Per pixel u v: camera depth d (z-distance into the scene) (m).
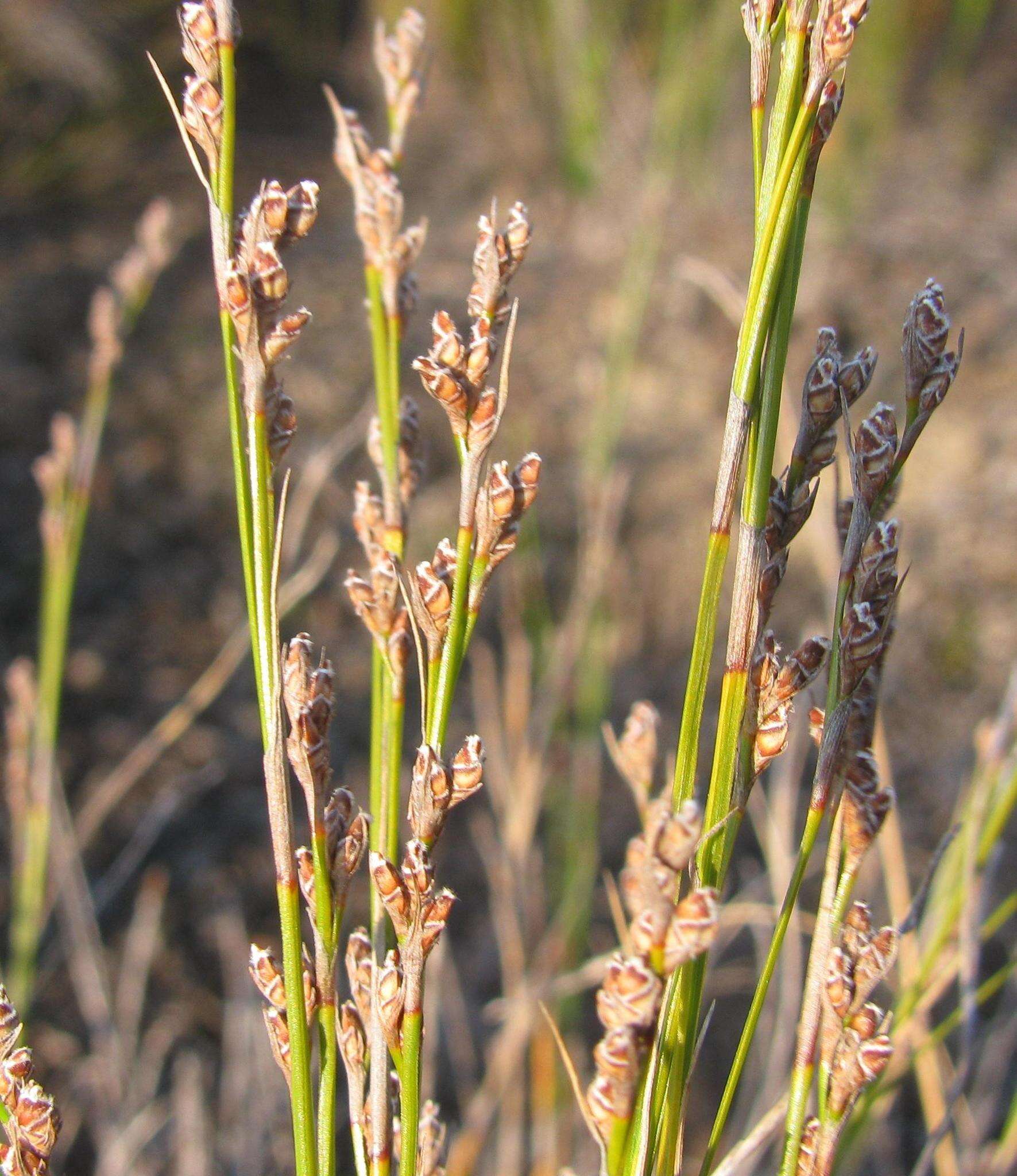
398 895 0.24
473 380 0.24
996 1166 0.41
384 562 0.26
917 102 1.63
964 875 0.33
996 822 0.34
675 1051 0.25
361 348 1.21
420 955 0.24
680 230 1.30
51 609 0.45
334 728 0.88
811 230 1.30
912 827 0.84
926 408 0.24
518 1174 0.51
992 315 1.25
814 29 0.23
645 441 1.12
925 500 1.09
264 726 0.25
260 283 0.24
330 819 0.25
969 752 0.90
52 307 1.20
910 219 1.39
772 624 0.98
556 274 1.31
